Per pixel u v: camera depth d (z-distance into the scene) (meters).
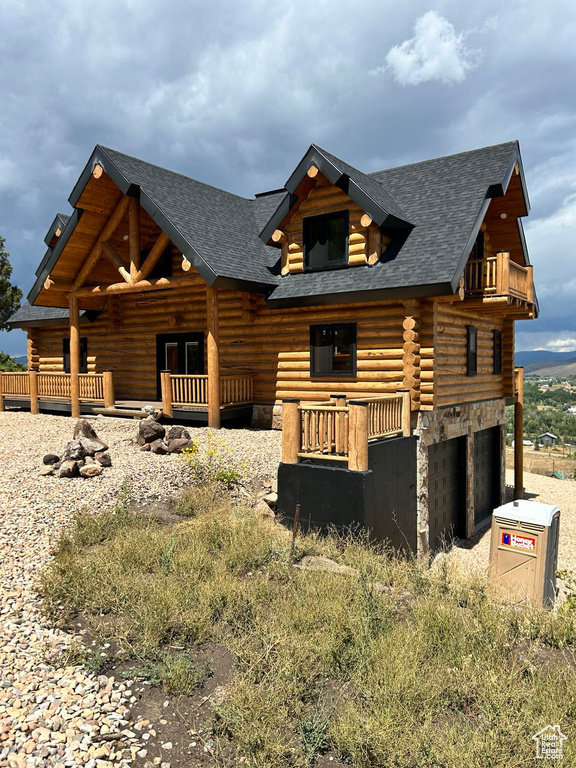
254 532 7.61
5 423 15.72
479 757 3.49
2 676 4.36
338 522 8.41
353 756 3.62
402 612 5.71
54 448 12.26
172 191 14.94
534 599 6.61
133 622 5.21
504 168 12.66
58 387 17.33
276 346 14.15
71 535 7.38
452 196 12.77
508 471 25.53
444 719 4.05
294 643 4.75
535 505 7.18
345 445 8.62
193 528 7.67
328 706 4.20
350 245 12.70
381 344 12.04
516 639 5.23
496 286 11.98
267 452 11.87
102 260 16.53
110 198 14.97
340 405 9.26
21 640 4.91
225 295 15.05
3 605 5.50
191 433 13.38
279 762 3.61
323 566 6.81
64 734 3.79
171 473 10.28
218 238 14.20
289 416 8.94
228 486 10.07
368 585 5.96
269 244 14.34
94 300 17.81
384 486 9.30
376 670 4.43
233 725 3.96
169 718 4.09
